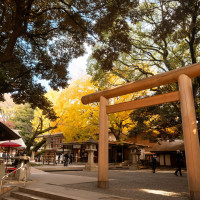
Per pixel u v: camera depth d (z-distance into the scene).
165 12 10.76
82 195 5.33
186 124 5.43
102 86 18.45
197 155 5.14
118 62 16.78
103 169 7.09
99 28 10.55
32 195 6.16
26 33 11.38
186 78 5.81
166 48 14.81
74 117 20.88
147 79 6.73
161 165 27.06
